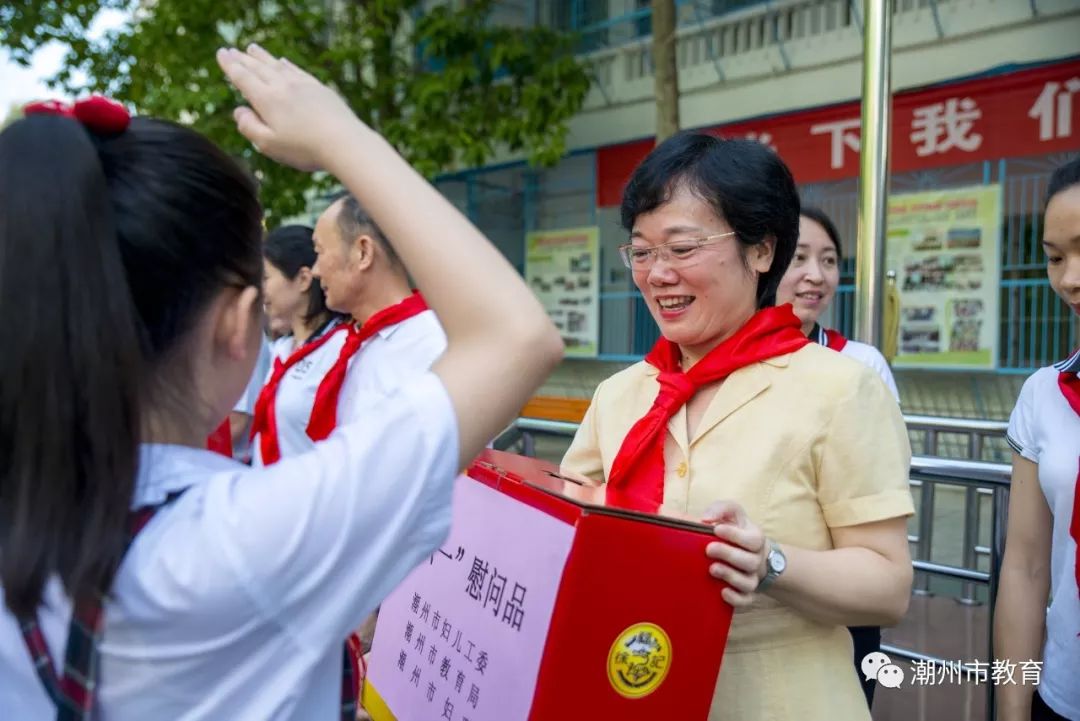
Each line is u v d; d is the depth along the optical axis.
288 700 0.70
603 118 8.17
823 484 1.24
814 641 1.28
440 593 1.25
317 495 0.69
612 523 0.98
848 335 6.70
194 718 0.69
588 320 8.33
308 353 2.61
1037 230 5.80
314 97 0.80
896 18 6.38
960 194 6.06
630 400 1.49
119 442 0.67
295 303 3.10
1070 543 1.47
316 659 0.71
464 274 0.76
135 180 0.70
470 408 0.75
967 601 3.71
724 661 1.26
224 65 0.83
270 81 0.80
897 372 6.54
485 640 1.09
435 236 0.76
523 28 7.67
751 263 1.34
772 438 1.26
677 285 1.32
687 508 1.29
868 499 1.21
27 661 0.70
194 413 0.77
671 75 6.00
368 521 0.70
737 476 1.27
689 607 1.03
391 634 1.38
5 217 0.67
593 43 8.30
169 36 6.97
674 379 1.36
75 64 7.86
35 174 0.67
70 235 0.66
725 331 1.36
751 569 1.04
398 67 7.81
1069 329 5.66
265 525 0.68
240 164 0.79
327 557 0.69
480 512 1.21
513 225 9.01
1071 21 5.56
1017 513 1.60
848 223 6.71
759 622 1.26
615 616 0.99
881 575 1.18
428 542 0.75
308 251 3.08
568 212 8.53
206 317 0.75
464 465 0.77
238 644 0.69
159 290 0.72
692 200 1.29
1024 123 5.82
